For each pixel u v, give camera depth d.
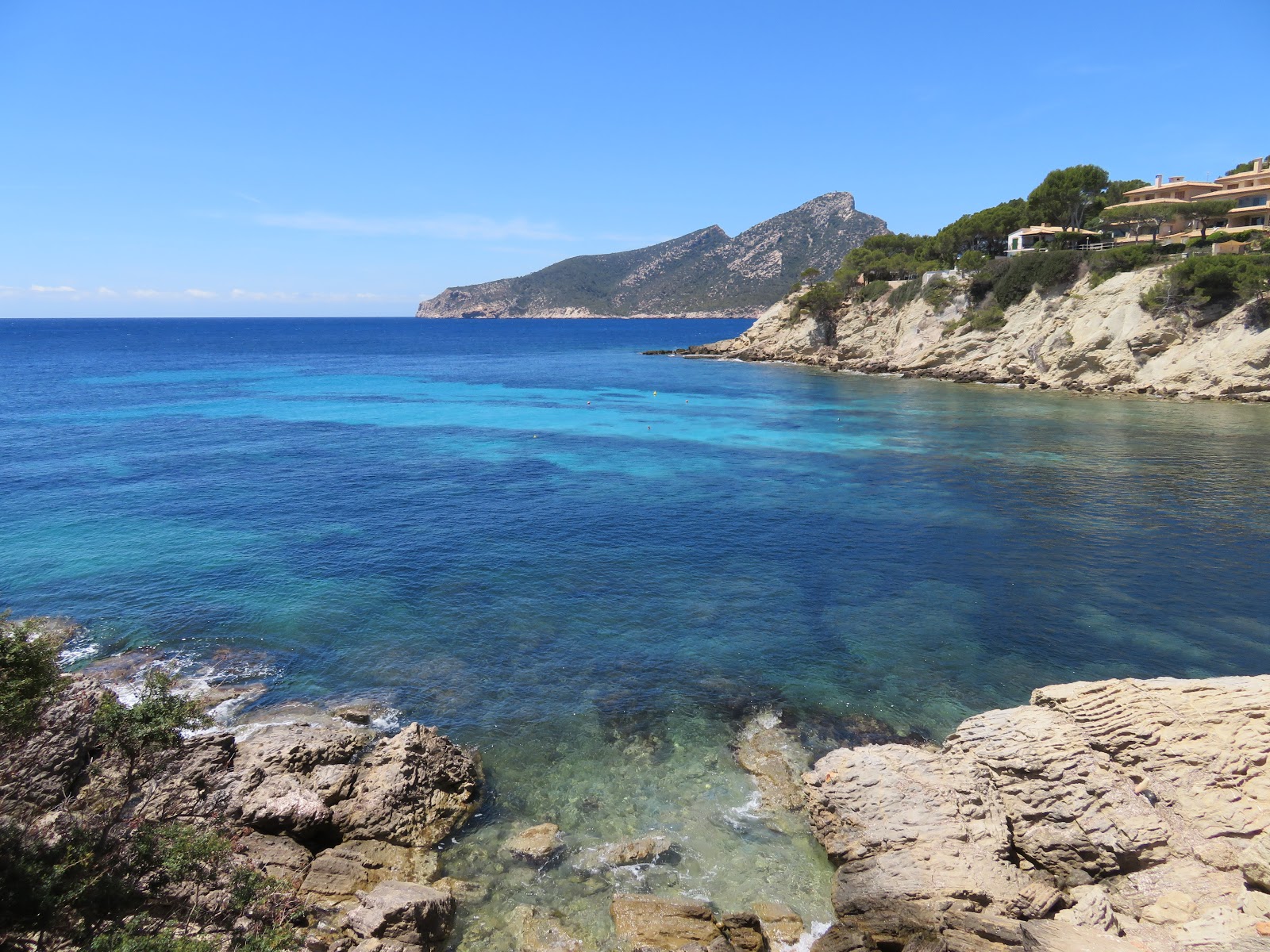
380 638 23.95
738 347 132.75
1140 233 93.62
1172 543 32.28
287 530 34.09
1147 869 13.89
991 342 88.75
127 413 68.12
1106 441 53.31
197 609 25.67
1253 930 11.77
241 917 12.09
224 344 182.88
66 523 34.66
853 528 34.81
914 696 20.84
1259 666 22.09
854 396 79.62
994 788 15.70
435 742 17.23
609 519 36.28
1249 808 14.21
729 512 37.53
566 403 77.19
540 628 24.73
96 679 19.41
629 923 12.96
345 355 149.25
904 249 128.50
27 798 13.94
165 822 13.40
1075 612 25.78
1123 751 15.85
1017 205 109.25
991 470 45.69
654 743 18.83
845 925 12.88
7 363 117.81
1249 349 66.75
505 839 15.54
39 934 10.46
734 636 24.25
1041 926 12.23
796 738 19.00
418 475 45.00
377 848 14.95
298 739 17.22
